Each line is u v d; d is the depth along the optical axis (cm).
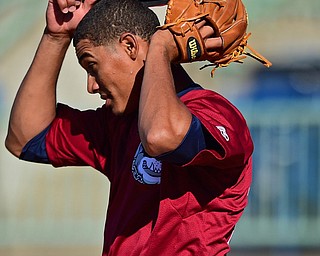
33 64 1588
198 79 3847
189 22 1332
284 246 3741
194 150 1248
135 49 1366
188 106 1326
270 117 3750
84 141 1555
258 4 3959
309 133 3731
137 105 1387
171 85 1274
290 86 3919
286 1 3947
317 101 3797
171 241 1350
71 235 3856
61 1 1503
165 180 1346
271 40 3975
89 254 3844
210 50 1364
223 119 1314
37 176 3878
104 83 1382
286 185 3744
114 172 1466
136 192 1397
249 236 3744
